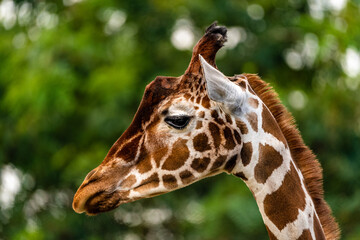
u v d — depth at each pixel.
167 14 29.39
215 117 10.59
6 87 30.36
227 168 10.70
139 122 10.88
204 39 10.93
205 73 10.10
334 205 26.38
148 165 10.66
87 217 30.45
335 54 28.59
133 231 31.22
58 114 28.73
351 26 28.45
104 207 10.77
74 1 30.33
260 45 28.97
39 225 31.00
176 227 30.91
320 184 11.05
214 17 29.03
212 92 10.15
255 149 10.58
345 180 28.08
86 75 28.92
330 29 28.20
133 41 29.88
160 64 29.58
